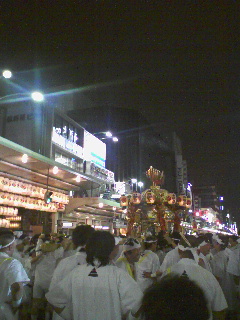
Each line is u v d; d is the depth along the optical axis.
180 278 1.63
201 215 63.22
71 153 34.09
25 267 7.12
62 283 3.14
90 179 22.86
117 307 2.90
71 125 36.28
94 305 2.92
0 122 30.17
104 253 3.09
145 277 5.54
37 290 6.41
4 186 17.25
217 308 3.70
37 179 21.30
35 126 29.42
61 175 21.00
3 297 3.99
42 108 30.61
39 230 22.64
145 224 14.44
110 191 36.78
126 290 2.93
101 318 2.88
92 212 29.81
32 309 6.35
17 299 4.04
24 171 18.47
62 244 7.66
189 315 1.45
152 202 13.70
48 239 7.80
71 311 3.10
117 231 31.66
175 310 1.46
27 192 19.11
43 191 20.62
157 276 5.38
